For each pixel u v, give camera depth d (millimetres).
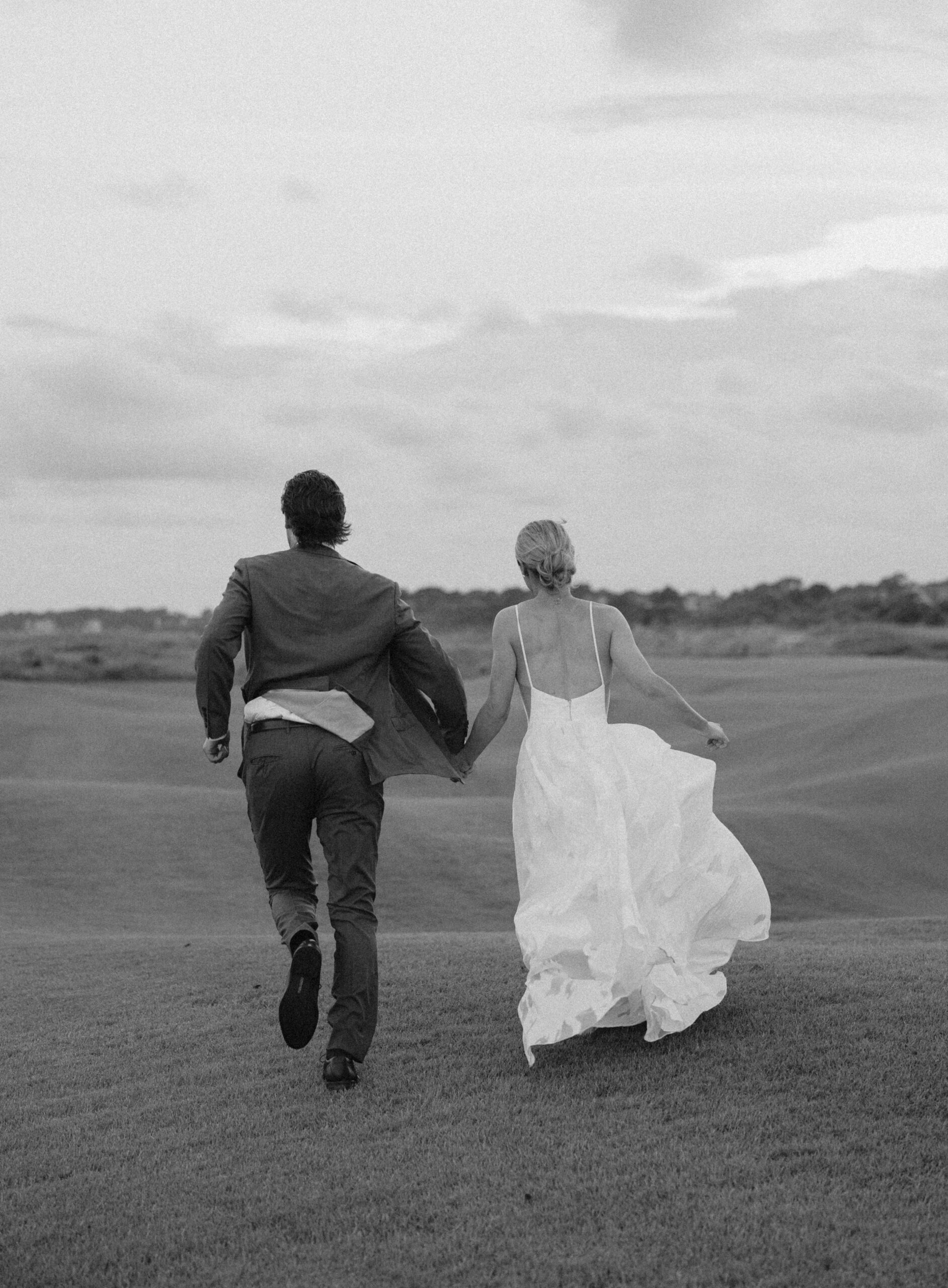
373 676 4711
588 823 4824
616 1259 3186
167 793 26000
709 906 4965
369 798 4633
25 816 23641
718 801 33062
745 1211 3402
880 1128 3930
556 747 4945
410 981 6215
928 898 24438
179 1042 5465
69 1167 4031
